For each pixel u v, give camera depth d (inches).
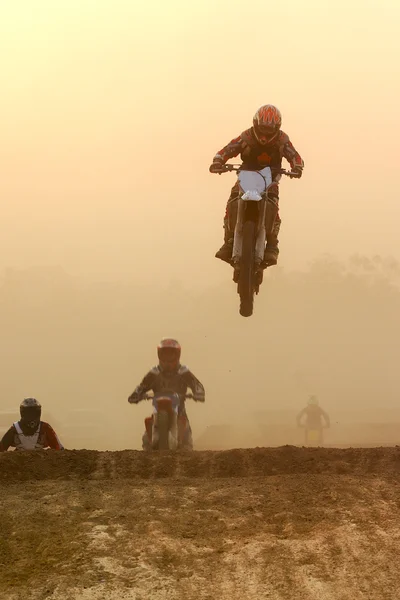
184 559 800.9
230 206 1232.2
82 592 733.9
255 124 1213.1
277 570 775.1
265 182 1211.9
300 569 775.1
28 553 823.1
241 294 1202.0
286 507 936.3
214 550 821.2
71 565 786.8
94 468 1179.9
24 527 887.1
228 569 780.0
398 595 725.3
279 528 879.7
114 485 1059.3
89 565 785.6
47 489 1037.8
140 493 1006.4
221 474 1158.3
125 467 1179.9
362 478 1055.0
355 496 967.6
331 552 808.9
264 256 1225.4
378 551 806.5
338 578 757.3
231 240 1230.9
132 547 825.5
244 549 820.0
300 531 866.1
